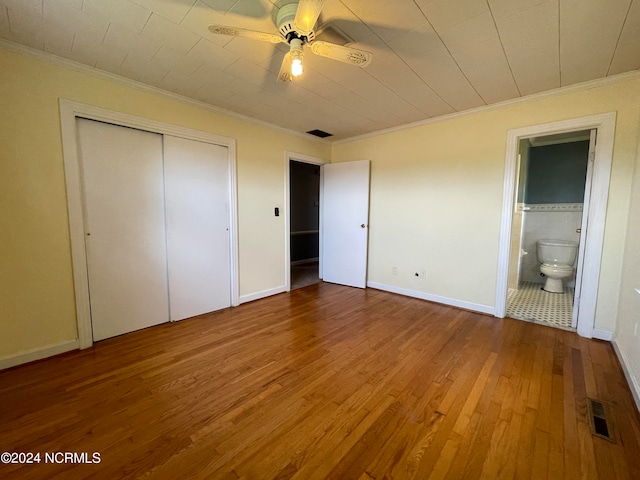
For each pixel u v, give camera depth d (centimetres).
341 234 429
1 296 194
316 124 354
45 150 204
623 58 198
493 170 294
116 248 246
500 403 165
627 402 165
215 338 249
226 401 167
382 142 385
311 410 159
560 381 186
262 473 120
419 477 119
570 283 413
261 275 362
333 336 254
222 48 191
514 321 289
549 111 258
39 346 211
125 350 227
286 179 382
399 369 201
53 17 160
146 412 157
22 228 199
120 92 236
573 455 129
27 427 145
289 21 148
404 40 180
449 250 332
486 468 123
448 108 298
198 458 128
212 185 305
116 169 242
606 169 233
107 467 123
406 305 338
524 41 180
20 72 192
